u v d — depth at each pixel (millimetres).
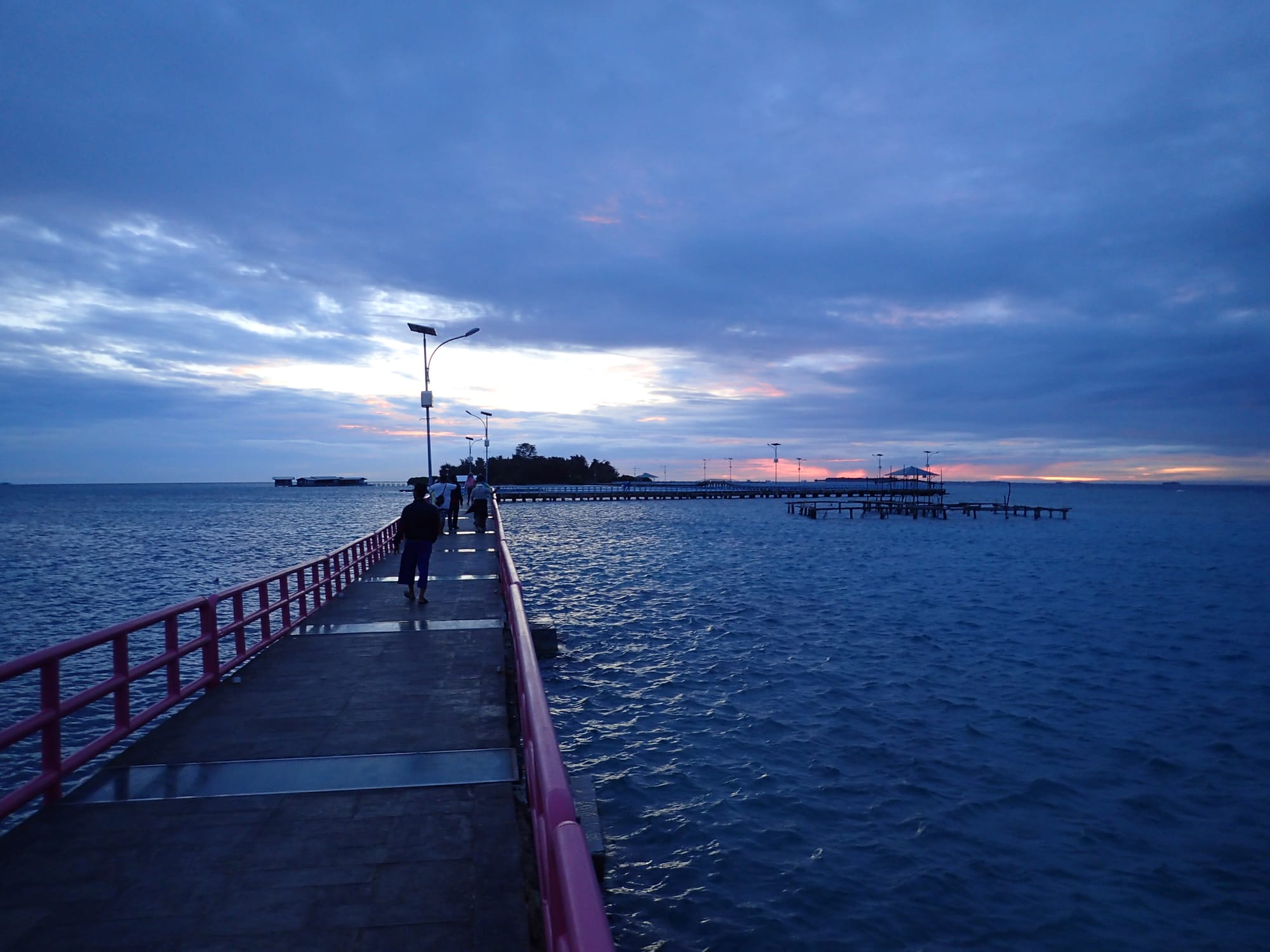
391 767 6320
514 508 114750
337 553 16016
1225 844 9711
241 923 4031
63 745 13359
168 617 7590
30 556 50000
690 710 14836
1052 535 68312
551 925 2912
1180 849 9609
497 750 6746
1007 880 8891
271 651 10703
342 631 12070
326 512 126938
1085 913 8297
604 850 8398
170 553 52406
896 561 43875
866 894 8609
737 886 8758
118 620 26547
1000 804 10758
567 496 135125
